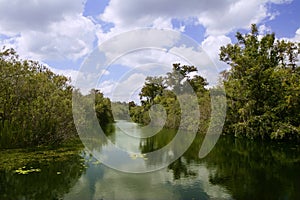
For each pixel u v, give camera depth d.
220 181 8.42
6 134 12.89
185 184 8.12
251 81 19.08
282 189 7.66
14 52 14.06
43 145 14.20
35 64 15.20
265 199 6.89
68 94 15.79
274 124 18.17
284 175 9.13
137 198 6.91
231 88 19.94
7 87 13.67
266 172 9.52
